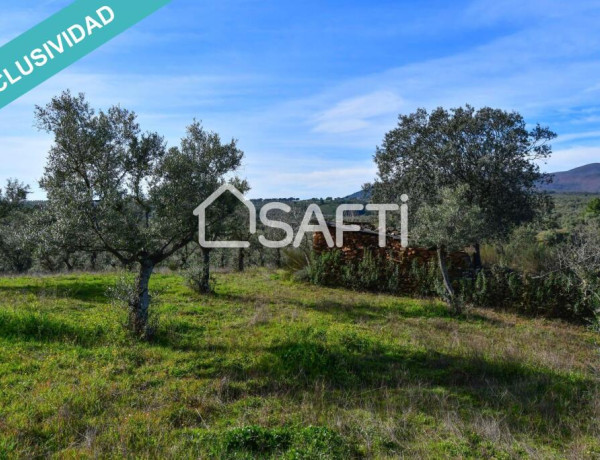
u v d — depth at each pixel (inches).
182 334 364.5
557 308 510.6
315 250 721.0
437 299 573.3
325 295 582.6
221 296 537.0
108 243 325.1
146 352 311.6
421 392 265.9
